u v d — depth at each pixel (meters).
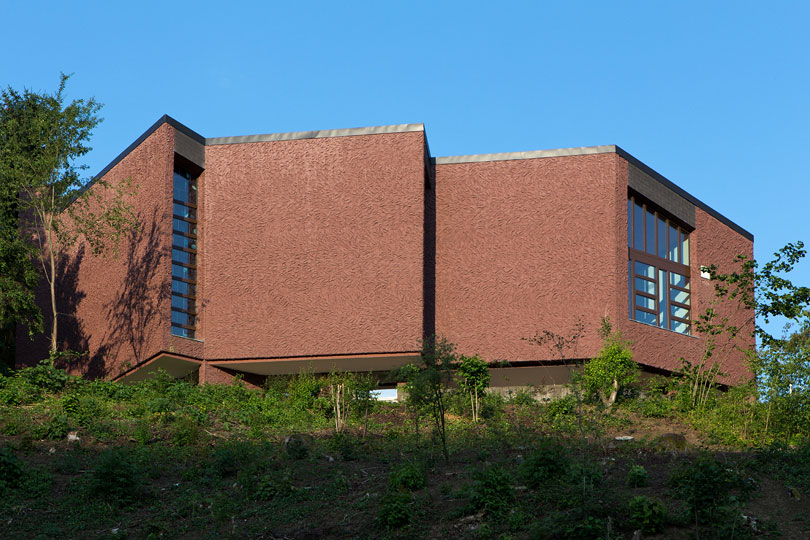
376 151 31.31
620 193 32.06
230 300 31.06
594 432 21.17
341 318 30.39
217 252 31.47
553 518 13.67
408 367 21.48
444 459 19.27
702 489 13.26
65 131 29.66
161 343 29.44
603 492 14.01
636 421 25.64
